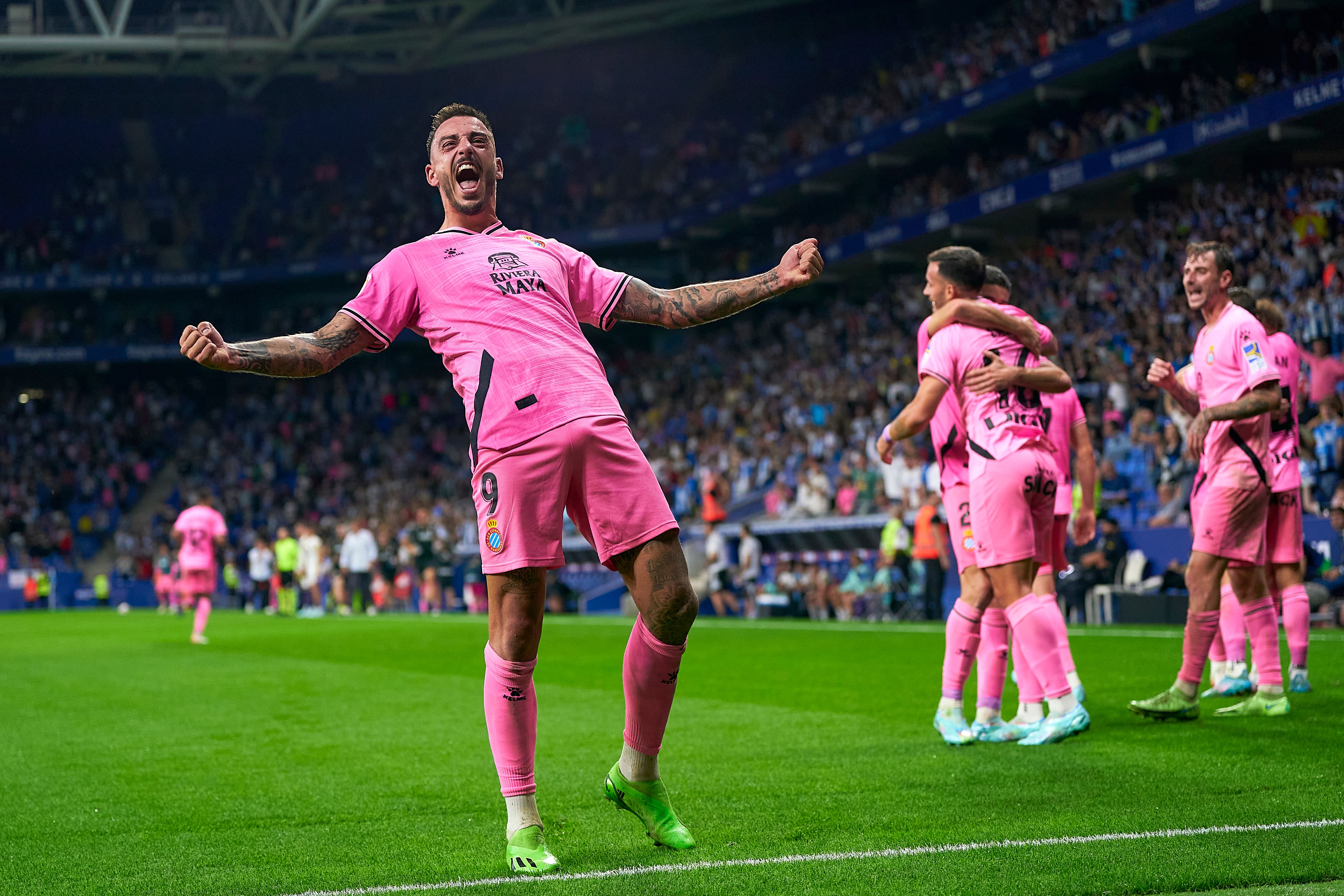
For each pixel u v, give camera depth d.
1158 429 19.47
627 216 39.28
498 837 4.30
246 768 6.04
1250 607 6.54
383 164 43.91
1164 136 23.34
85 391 44.78
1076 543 6.83
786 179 33.91
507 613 3.85
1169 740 5.75
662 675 3.91
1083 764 5.21
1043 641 5.87
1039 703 6.18
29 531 39.16
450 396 42.19
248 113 45.28
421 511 30.12
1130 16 24.33
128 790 5.51
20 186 44.00
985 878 3.40
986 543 5.92
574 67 42.34
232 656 13.92
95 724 7.93
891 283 32.44
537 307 3.96
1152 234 24.75
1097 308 25.17
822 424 28.72
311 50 36.12
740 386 34.12
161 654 14.50
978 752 5.70
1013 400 5.95
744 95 39.31
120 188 44.62
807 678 9.55
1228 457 6.39
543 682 9.91
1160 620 14.91
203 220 44.81
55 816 4.93
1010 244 30.55
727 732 6.70
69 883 3.78
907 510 20.78
